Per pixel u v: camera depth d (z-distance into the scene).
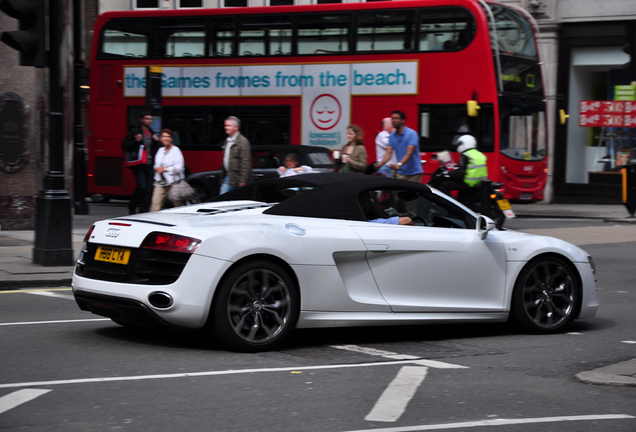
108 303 5.82
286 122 18.25
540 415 4.39
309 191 6.39
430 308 6.45
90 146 20.52
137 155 15.29
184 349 5.92
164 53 19.45
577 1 24.08
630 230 16.34
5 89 14.38
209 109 18.94
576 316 7.13
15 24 14.36
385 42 17.47
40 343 6.11
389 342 6.48
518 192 17.38
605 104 24.22
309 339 6.51
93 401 4.51
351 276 6.18
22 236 13.67
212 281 5.55
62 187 10.27
